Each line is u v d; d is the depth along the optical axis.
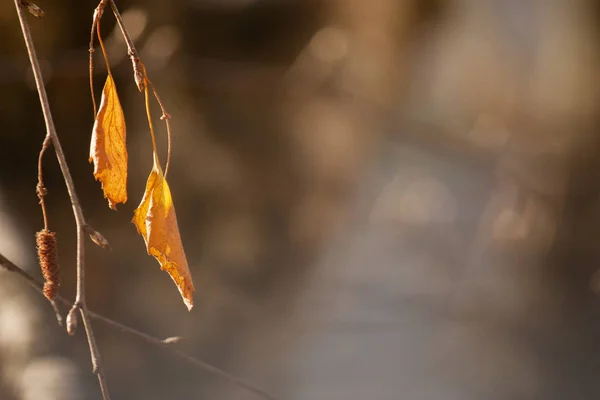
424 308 1.91
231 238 1.42
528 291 1.87
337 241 1.84
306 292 1.66
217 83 1.35
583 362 1.70
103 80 1.23
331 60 1.51
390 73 1.81
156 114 1.29
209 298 1.38
